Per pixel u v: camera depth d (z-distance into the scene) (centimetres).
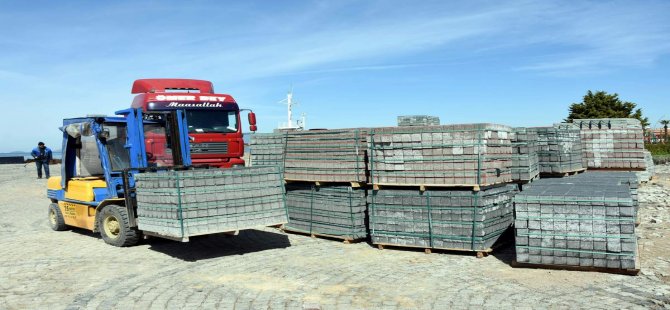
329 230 1109
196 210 912
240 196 965
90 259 958
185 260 936
